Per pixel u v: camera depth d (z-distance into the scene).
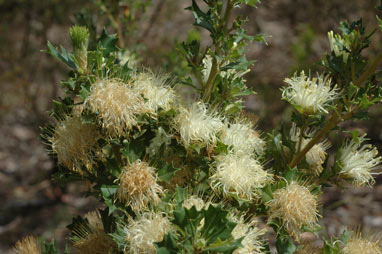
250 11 1.70
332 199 1.24
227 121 0.54
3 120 1.56
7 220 1.21
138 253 0.46
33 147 1.50
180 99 0.53
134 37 1.07
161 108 0.51
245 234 0.48
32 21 1.41
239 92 0.54
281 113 1.17
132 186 0.47
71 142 0.50
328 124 0.53
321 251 0.55
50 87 1.34
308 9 1.55
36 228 1.16
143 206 0.47
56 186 1.26
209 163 0.52
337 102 0.53
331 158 1.06
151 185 0.48
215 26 0.52
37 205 1.25
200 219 0.44
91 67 0.50
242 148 0.52
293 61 1.25
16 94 1.48
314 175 0.57
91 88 0.48
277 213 0.50
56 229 1.16
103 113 0.48
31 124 1.36
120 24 0.91
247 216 0.51
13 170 1.42
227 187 0.50
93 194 0.55
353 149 0.55
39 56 1.36
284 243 0.52
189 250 0.44
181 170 0.52
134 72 0.53
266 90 1.19
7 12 1.42
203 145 0.51
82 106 0.51
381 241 0.62
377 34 1.24
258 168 0.51
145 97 0.50
